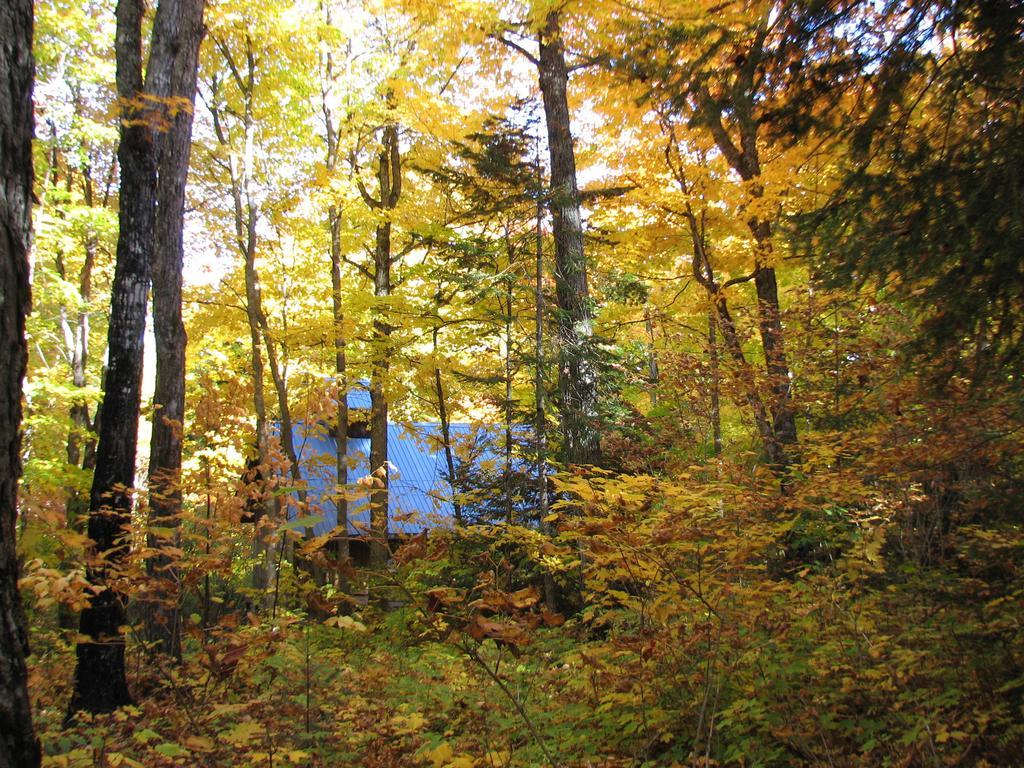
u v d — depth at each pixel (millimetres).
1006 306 3770
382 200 16438
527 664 5770
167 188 8336
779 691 3977
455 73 14125
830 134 4832
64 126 12711
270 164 14445
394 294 15445
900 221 4133
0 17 1810
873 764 3461
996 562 4812
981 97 4086
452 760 2914
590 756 4008
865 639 4344
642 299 13711
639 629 4133
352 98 14484
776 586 4520
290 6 12508
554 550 4098
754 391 8375
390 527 14047
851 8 4344
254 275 13430
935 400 4543
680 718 4066
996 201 3625
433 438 16188
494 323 13234
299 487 4797
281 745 3809
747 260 11492
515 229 13062
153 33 7410
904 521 5578
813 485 4965
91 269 14688
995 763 3301
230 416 6363
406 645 5891
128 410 6164
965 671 4004
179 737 3564
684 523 4082
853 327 7223
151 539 5594
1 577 1719
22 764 1702
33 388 12875
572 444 10703
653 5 6789
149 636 6344
